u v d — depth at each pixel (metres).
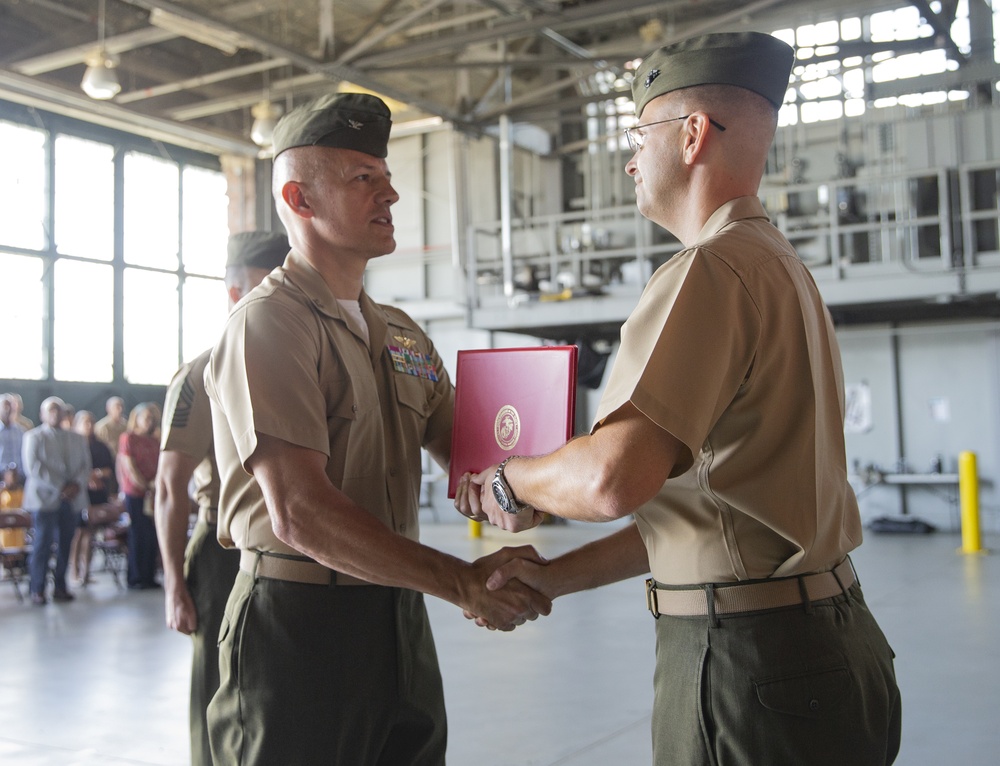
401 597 1.86
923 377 11.08
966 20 10.24
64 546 7.81
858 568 8.08
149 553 8.45
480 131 11.77
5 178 12.36
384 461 1.89
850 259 10.19
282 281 1.84
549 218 10.96
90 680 5.13
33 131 12.68
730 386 1.32
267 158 13.76
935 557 8.63
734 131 1.46
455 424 1.84
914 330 11.09
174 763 3.78
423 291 14.05
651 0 8.22
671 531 1.41
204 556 2.63
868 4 9.94
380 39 9.27
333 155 1.86
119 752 3.93
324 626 1.78
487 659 5.28
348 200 1.86
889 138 10.34
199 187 14.72
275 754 1.75
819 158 10.72
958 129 9.73
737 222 1.43
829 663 1.31
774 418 1.35
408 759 1.91
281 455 1.68
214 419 1.92
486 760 3.60
